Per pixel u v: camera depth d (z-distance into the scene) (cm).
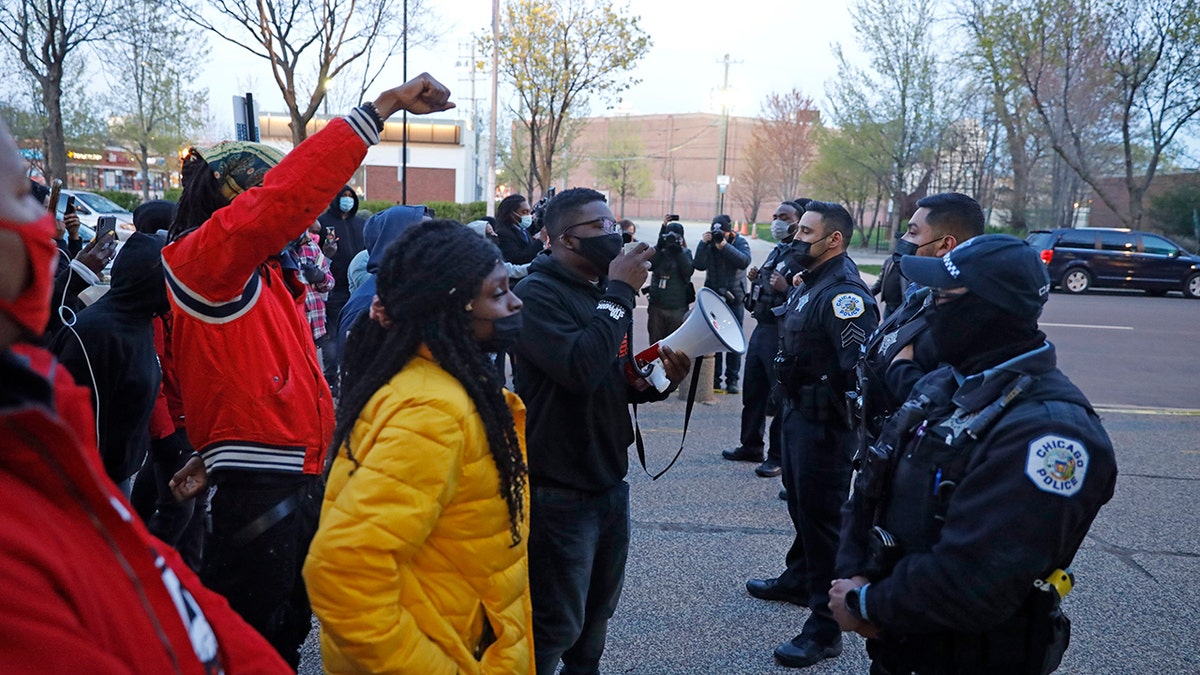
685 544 460
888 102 2906
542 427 253
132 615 92
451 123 3772
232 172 252
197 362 229
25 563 80
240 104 508
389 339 171
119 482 315
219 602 121
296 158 216
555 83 2214
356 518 153
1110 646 363
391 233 331
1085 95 2469
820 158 3984
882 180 3120
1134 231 2075
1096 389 941
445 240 172
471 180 4200
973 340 187
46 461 87
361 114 221
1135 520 517
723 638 363
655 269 827
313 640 351
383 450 156
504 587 179
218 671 108
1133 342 1276
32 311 86
